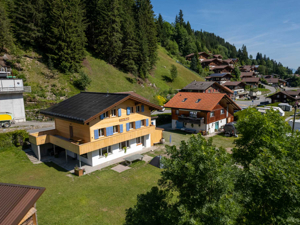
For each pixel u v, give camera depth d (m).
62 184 19.97
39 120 40.53
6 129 32.34
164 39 124.81
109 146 26.08
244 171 10.20
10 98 36.84
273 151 11.43
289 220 7.83
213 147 9.34
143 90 69.06
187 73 103.31
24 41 55.38
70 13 57.84
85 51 67.62
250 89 104.12
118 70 71.38
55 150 27.30
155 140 32.41
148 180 20.83
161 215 9.15
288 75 188.88
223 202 7.73
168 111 58.78
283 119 13.73
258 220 8.86
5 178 20.98
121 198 17.72
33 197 9.79
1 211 9.10
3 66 47.09
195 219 7.73
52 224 14.48
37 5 56.19
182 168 8.83
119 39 72.81
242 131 13.67
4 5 57.88
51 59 55.66
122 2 88.62
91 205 16.72
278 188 8.42
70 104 27.95
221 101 41.94
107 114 24.88
